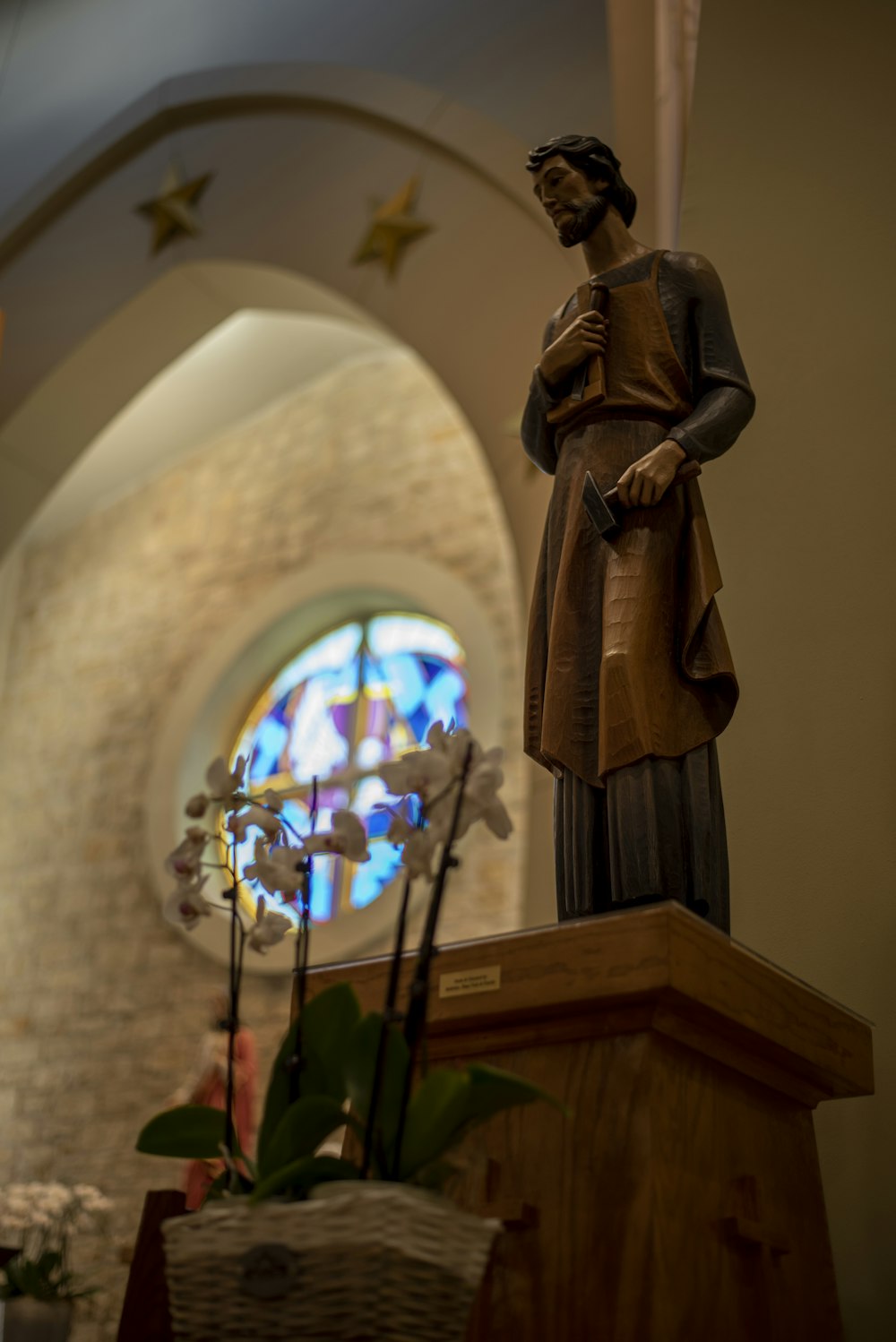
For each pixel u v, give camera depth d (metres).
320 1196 1.36
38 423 7.50
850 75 3.33
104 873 9.21
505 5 6.33
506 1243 1.71
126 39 7.80
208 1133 1.56
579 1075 1.76
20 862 9.66
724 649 2.13
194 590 9.86
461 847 7.48
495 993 1.81
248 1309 1.34
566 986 1.75
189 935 8.52
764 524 3.01
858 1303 2.27
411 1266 1.32
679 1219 1.66
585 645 2.17
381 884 8.15
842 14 3.40
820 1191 1.97
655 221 4.50
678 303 2.35
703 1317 1.63
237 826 1.70
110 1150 8.09
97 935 8.98
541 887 5.16
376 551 8.88
